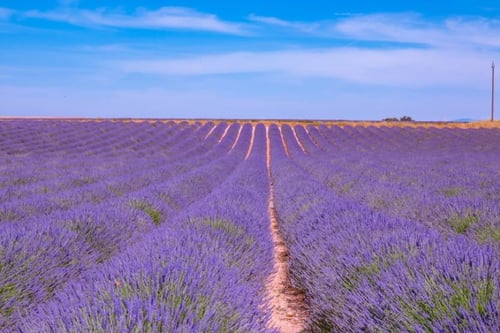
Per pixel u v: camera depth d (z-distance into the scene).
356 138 44.09
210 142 40.50
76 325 2.28
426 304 2.57
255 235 5.48
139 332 2.22
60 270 4.26
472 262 3.02
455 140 41.66
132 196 8.52
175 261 3.33
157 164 21.11
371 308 2.92
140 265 3.19
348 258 3.87
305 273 4.64
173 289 2.73
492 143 38.41
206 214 6.10
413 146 37.22
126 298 2.62
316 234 5.45
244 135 49.72
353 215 5.77
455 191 10.20
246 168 20.12
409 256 3.44
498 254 3.32
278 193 12.30
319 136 45.38
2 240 4.30
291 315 4.33
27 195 10.13
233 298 2.91
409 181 13.27
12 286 3.62
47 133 36.06
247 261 4.59
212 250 4.22
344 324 3.20
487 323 2.22
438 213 7.04
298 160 26.55
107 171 16.00
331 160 23.97
